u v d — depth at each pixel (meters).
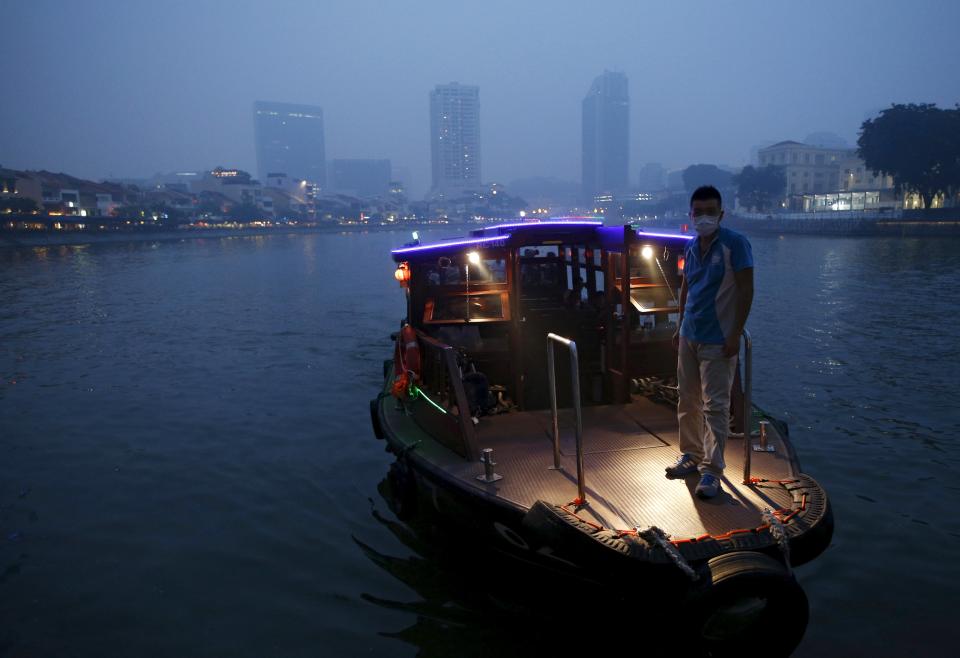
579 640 4.41
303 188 192.50
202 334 17.16
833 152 118.25
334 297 25.80
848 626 4.52
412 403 6.07
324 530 6.16
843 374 11.31
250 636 4.60
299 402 10.48
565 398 6.27
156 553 5.80
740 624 4.26
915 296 22.25
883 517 6.07
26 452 8.38
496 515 4.26
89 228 90.81
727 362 4.10
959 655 4.20
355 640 4.52
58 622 4.81
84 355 14.51
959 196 74.75
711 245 4.06
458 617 4.73
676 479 4.38
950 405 9.40
